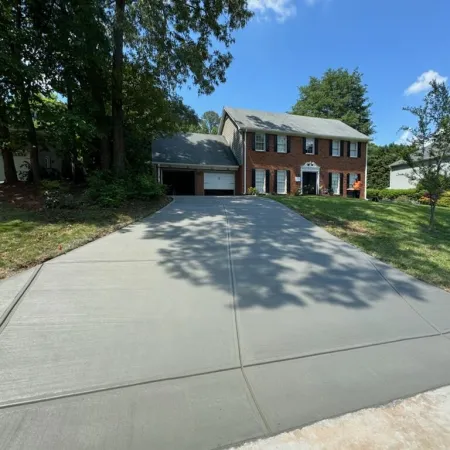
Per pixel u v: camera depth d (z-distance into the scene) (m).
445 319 3.33
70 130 8.63
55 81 9.00
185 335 2.81
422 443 1.79
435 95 6.57
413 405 2.11
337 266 4.59
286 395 2.16
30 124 9.48
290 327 3.03
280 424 1.91
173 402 2.05
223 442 1.77
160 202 8.74
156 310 3.20
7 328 2.78
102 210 7.05
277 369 2.43
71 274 3.94
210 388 2.20
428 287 4.08
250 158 19.31
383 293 3.85
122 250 4.86
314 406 2.07
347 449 1.74
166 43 10.05
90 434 1.78
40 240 5.00
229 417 1.95
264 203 9.55
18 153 11.78
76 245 4.94
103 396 2.07
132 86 10.86
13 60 7.40
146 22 9.53
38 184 9.67
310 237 5.92
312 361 2.55
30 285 3.60
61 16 8.21
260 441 1.79
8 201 7.65
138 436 1.78
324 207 8.96
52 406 1.97
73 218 6.25
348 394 2.20
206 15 10.23
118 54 9.53
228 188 19.78
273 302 3.48
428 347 2.82
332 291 3.82
